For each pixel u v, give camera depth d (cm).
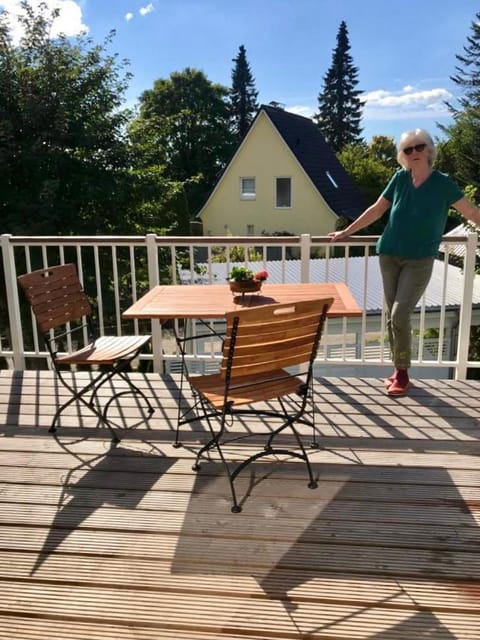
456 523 212
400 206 321
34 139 994
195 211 3042
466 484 241
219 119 3559
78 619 169
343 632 163
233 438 290
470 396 343
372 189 2647
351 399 342
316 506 225
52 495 237
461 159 1800
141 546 202
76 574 188
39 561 195
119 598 177
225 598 177
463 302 367
